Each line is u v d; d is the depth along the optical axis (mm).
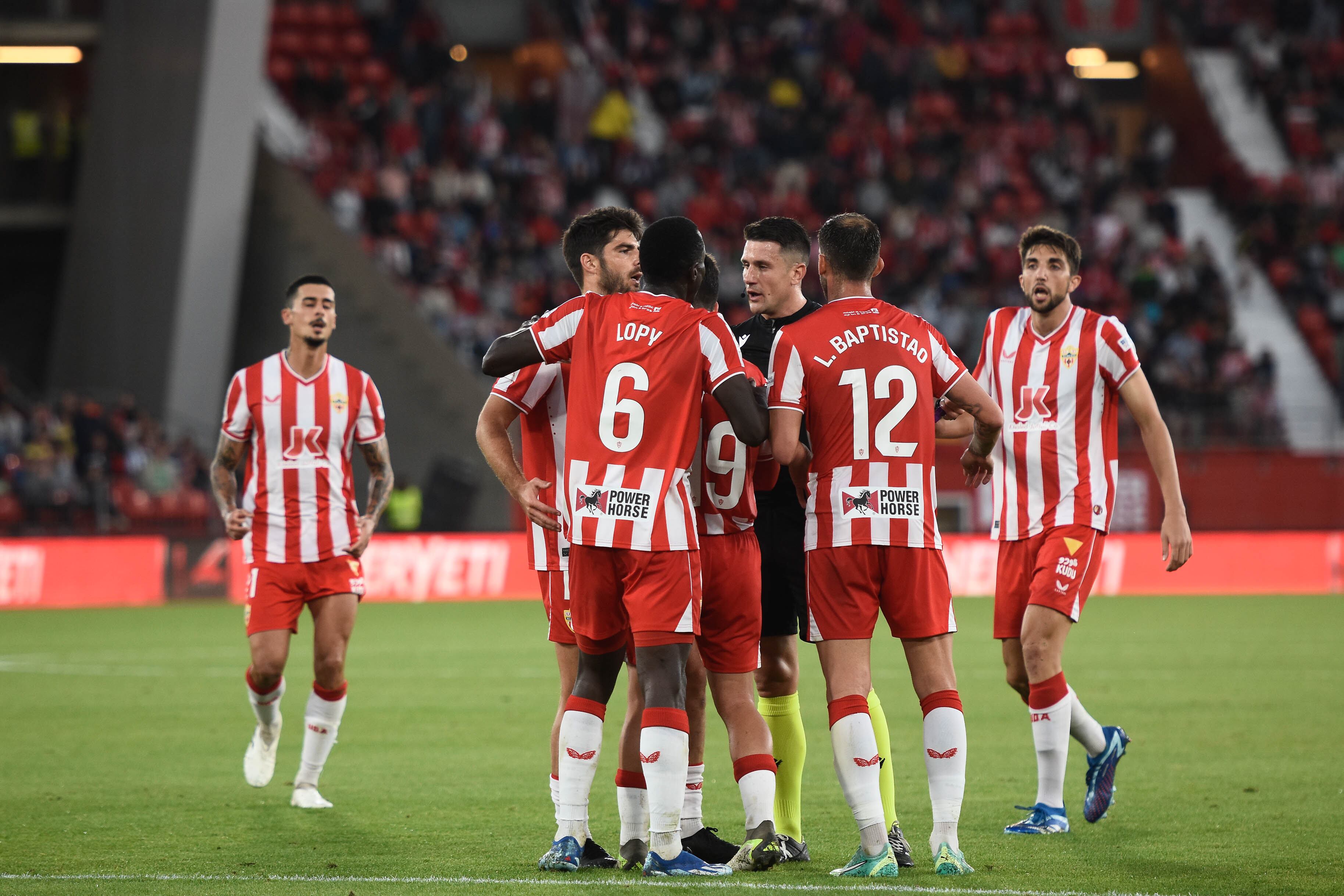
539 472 19266
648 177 101812
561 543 18859
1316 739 29797
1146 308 95938
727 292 95125
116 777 25797
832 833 20609
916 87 112625
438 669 44281
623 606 17500
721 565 17875
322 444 23938
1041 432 21562
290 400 23844
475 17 112188
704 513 17953
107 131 85312
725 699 17953
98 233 85875
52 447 75625
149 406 82125
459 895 16359
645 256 17906
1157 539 77438
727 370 17250
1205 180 115750
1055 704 20656
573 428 17516
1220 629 55750
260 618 23484
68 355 87750
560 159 102062
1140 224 103438
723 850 18641
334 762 27547
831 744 29438
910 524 17766
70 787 24734
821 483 17969
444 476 78875
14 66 88688
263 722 23875
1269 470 86625
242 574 72938
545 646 51031
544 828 21078
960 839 20016
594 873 17594
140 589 71125
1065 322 21734
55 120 88812
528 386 18531
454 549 75375
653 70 112875
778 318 19984
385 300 85812
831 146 106062
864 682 17688
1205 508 86312
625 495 17078
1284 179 107750
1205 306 96562
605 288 19031
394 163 96375
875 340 17969
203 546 72312
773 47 112562
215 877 17516
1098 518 21359
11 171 87938
